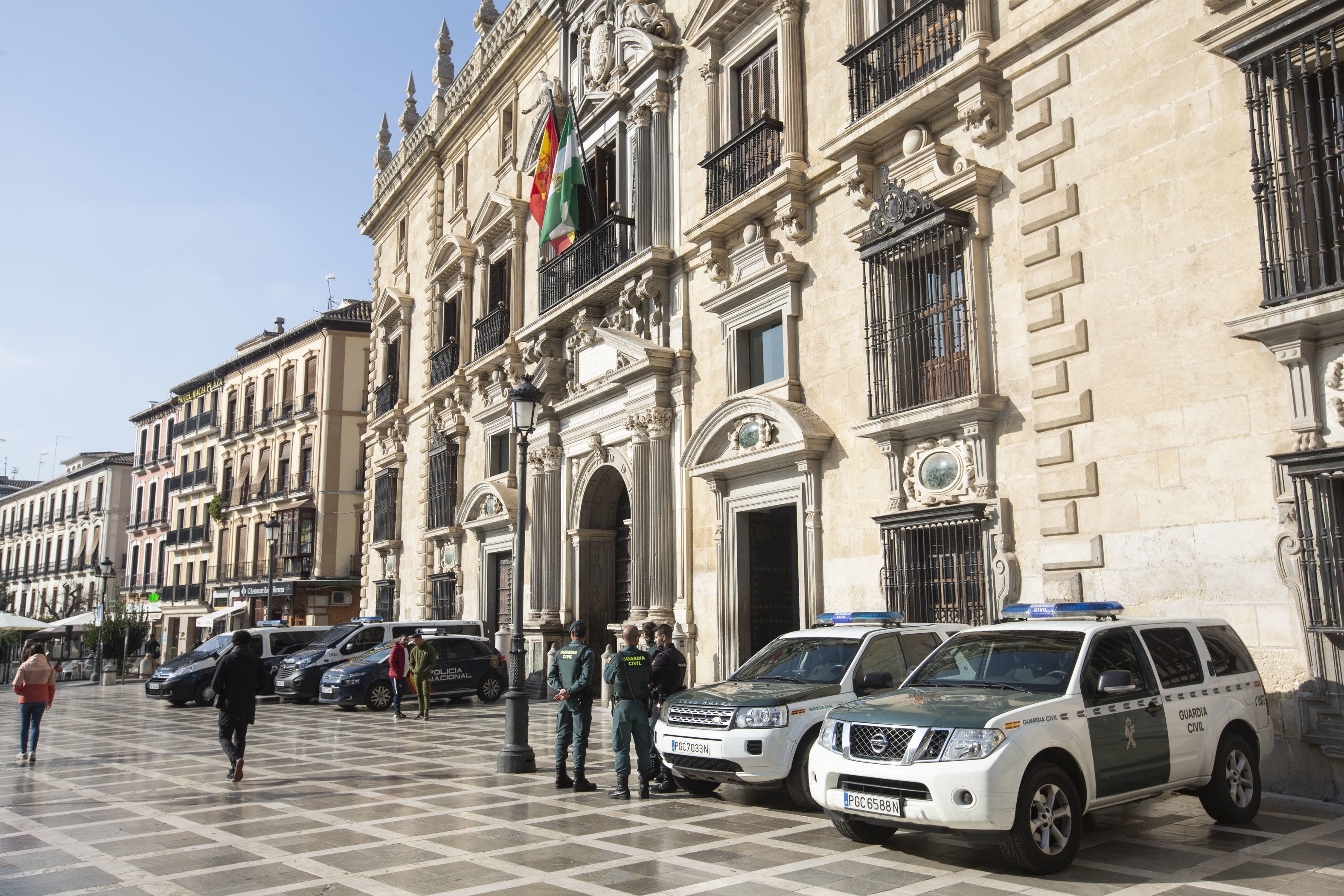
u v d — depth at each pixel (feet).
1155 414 33.27
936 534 40.98
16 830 28.12
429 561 96.37
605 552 70.23
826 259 48.96
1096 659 24.21
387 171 118.01
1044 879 20.95
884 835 24.64
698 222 57.00
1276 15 29.73
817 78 50.88
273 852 24.67
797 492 48.57
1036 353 37.27
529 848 24.71
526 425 40.37
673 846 24.75
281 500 150.82
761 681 32.55
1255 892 19.63
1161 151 33.86
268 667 79.97
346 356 147.13
